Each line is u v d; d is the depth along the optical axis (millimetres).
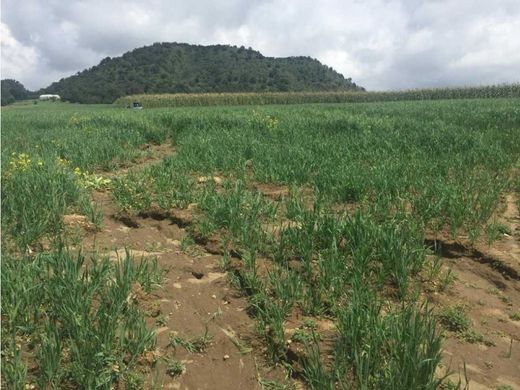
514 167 7938
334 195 6285
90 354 2832
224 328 3500
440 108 19109
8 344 3059
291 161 7922
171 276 4273
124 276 3611
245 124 13203
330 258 4016
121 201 6102
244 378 2994
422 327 2980
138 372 2945
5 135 13094
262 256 4570
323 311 3604
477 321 3574
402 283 3828
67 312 3139
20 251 4383
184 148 9828
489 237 4777
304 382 2928
